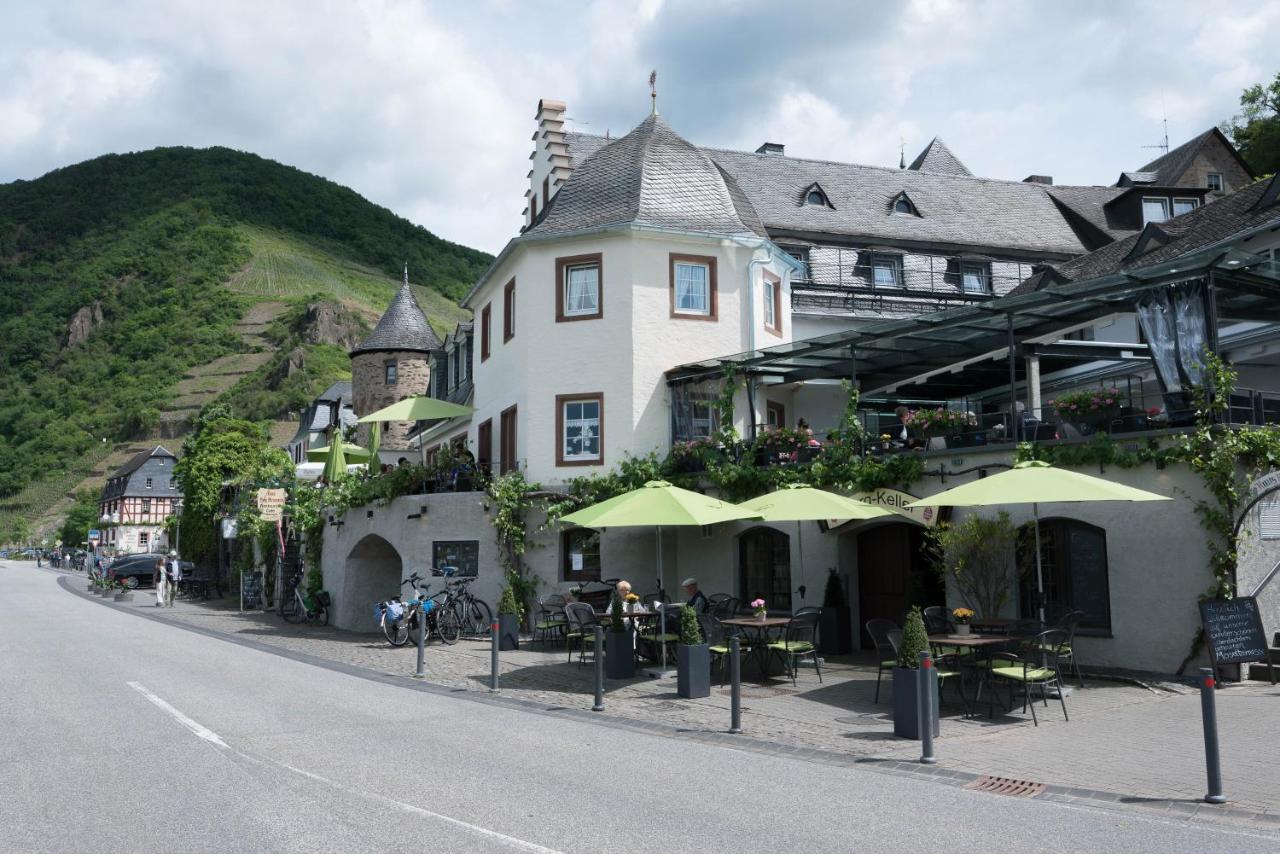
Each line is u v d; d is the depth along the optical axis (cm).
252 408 14912
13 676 1460
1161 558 1371
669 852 620
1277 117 4144
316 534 2728
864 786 810
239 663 1662
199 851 622
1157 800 762
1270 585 1345
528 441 2227
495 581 2109
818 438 2392
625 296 2202
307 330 17125
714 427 2169
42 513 14700
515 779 820
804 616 1415
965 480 1587
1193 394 1357
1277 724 1032
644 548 2125
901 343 1981
